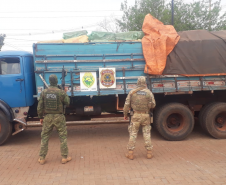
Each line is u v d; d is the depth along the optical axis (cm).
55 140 605
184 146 536
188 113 576
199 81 563
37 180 362
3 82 536
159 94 604
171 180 355
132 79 548
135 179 361
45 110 425
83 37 564
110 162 437
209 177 364
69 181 357
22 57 545
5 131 538
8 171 400
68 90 531
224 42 548
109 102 626
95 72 536
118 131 695
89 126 773
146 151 501
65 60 529
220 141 578
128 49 547
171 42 533
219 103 595
